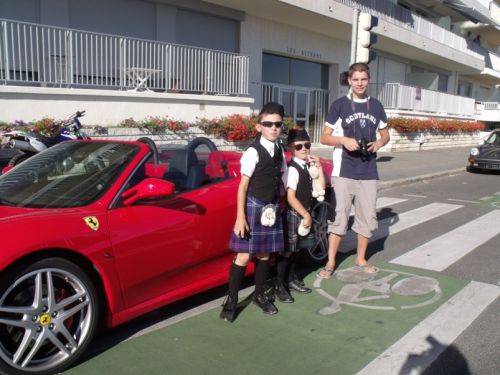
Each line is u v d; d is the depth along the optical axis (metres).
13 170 3.95
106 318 3.25
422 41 23.05
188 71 12.85
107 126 11.00
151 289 3.51
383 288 4.64
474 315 4.03
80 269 3.03
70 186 3.53
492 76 35.12
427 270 5.21
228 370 3.09
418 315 4.01
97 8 12.30
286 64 18.44
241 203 3.59
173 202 3.71
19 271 2.78
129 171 3.55
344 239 6.52
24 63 10.66
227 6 15.05
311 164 4.27
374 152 4.79
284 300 4.25
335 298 4.38
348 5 17.47
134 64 12.12
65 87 10.87
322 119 20.41
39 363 2.92
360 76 4.62
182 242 3.65
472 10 28.19
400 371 3.12
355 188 4.85
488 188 11.61
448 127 24.33
